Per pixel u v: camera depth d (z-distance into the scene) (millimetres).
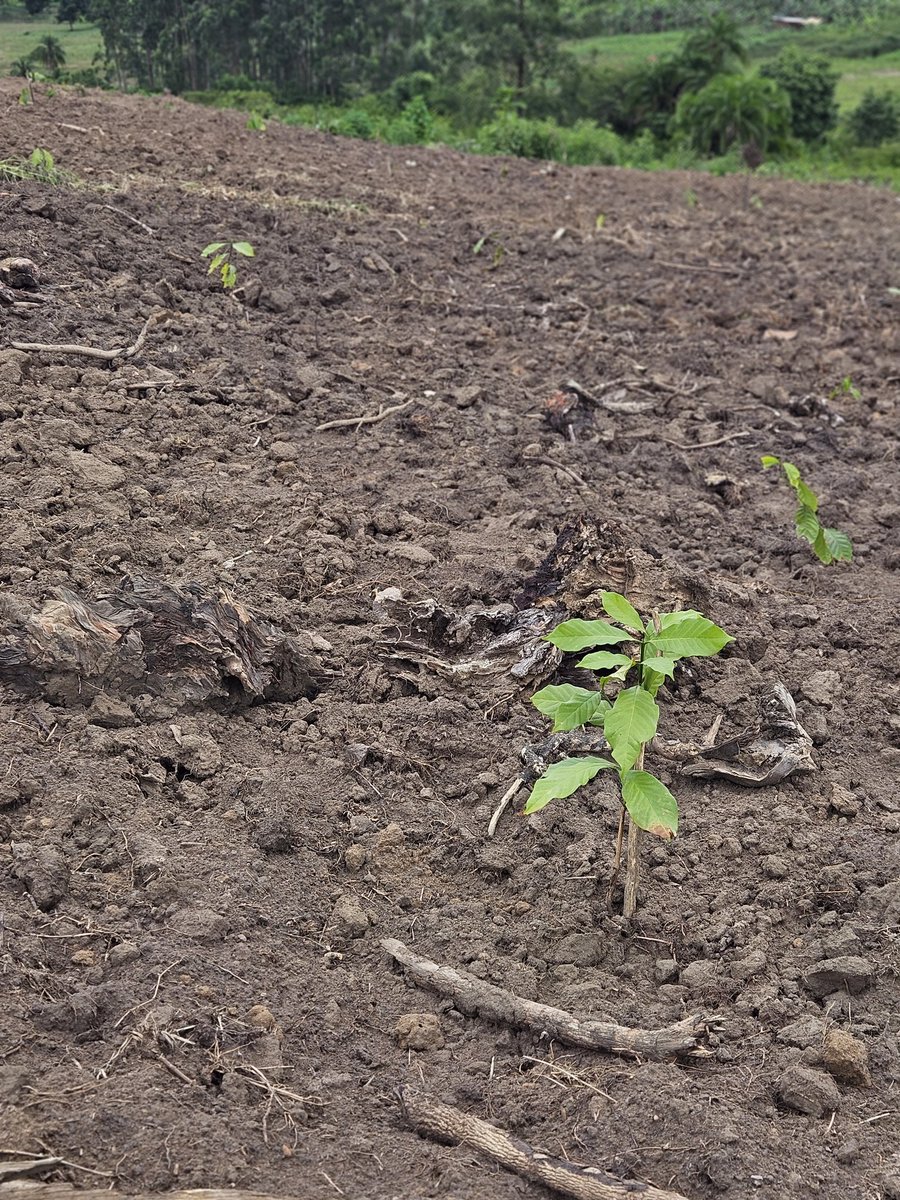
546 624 4086
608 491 5688
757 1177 2455
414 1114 2545
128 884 3010
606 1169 2479
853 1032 2918
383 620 4277
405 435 5914
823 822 3678
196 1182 2264
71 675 3512
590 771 2871
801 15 75875
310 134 12562
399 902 3207
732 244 10961
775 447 6605
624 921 3205
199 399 5625
